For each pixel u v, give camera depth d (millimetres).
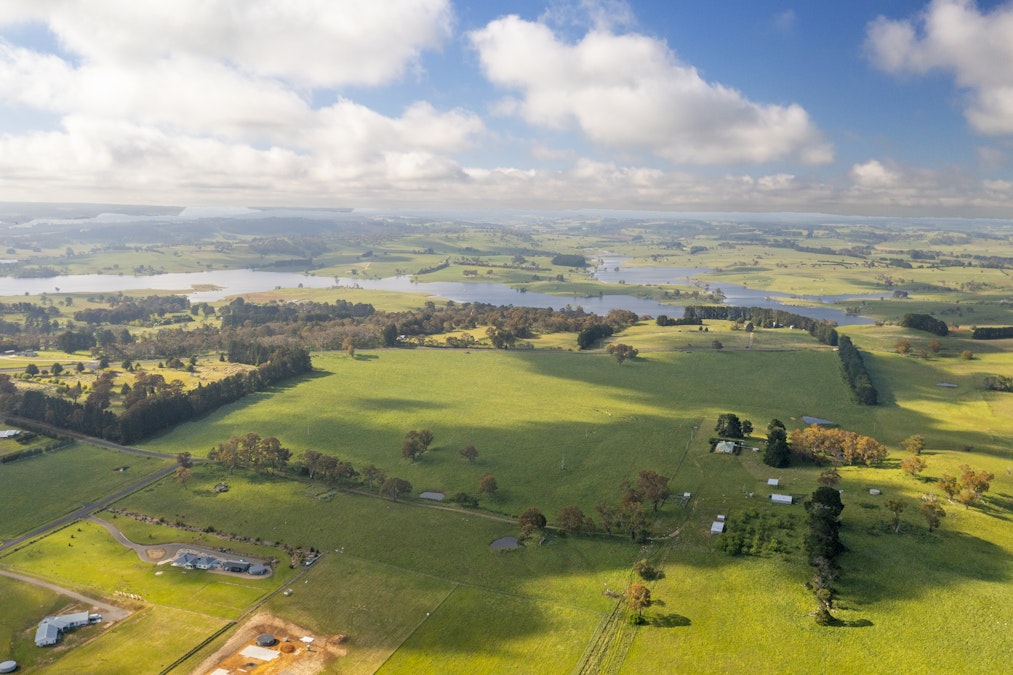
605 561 147500
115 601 135000
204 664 114500
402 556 152750
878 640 113062
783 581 132250
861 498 165125
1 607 133000
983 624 114062
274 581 142250
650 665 110875
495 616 127625
